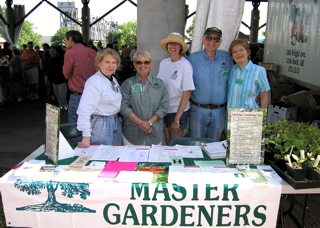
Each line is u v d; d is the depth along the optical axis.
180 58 3.12
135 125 2.92
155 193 1.89
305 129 2.32
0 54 9.53
